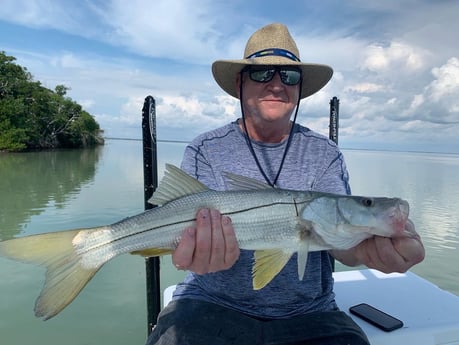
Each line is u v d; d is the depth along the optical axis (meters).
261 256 0.71
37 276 1.85
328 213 0.70
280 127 0.91
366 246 0.70
